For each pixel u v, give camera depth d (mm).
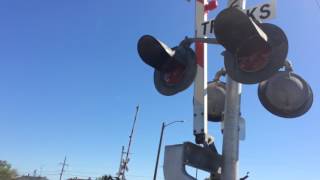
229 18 3332
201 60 4363
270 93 4402
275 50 3400
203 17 4656
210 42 3832
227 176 3689
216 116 5070
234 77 3543
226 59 3623
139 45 3979
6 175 97312
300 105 4324
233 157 3756
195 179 3305
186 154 3420
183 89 3859
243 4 4363
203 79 4270
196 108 4184
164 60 3980
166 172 3441
